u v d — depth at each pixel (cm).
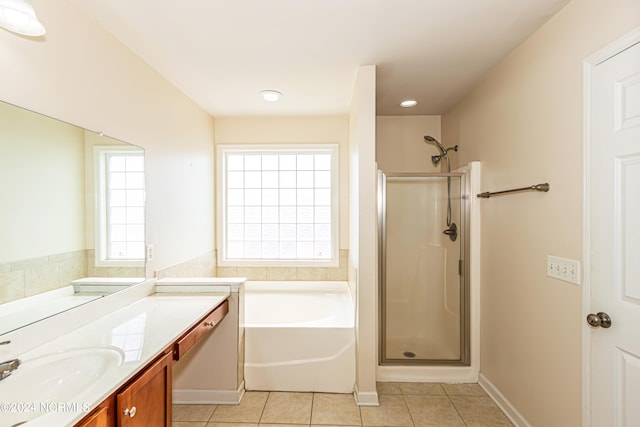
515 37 178
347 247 330
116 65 176
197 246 287
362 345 217
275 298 313
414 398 224
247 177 342
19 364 112
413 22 162
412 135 334
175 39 178
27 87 126
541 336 170
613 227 125
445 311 269
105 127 168
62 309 141
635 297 117
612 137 125
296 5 147
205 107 296
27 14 106
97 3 145
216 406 214
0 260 115
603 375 130
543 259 167
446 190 266
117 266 178
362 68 211
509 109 199
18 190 122
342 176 329
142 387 119
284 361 232
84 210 154
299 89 254
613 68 124
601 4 129
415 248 270
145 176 204
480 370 244
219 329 218
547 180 163
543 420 169
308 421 199
